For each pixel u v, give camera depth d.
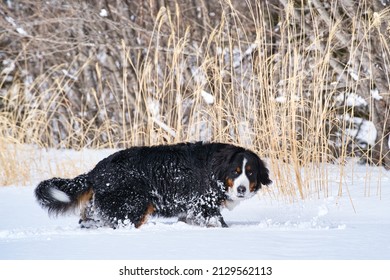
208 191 9.32
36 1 20.28
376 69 14.63
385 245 6.84
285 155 11.88
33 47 21.33
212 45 18.41
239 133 12.72
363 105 17.62
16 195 12.73
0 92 21.97
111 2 21.08
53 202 9.24
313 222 9.07
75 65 21.55
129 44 19.44
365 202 11.02
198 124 13.23
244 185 9.16
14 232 8.53
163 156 9.39
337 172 13.12
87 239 7.43
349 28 15.09
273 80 13.27
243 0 18.88
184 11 19.73
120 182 9.16
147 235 7.69
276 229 8.42
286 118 12.49
